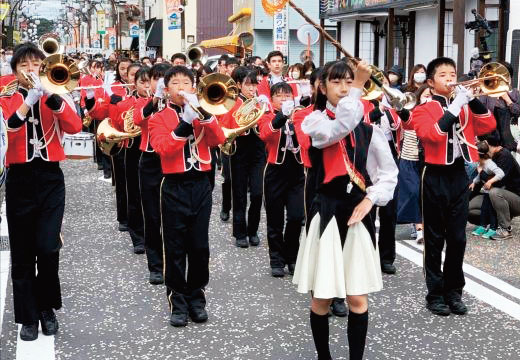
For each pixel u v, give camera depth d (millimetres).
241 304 6223
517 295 6461
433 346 5262
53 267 5312
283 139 6938
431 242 5957
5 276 6926
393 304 6215
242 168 8211
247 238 8562
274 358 5043
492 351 5180
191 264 5707
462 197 5887
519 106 9727
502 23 14477
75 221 9695
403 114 6371
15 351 5145
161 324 5723
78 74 5172
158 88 5727
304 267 4492
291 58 35812
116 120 7812
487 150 8547
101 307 6133
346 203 4434
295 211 7047
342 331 5551
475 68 11461
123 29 54938
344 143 4418
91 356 5066
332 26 26172
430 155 5879
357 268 4418
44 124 5199
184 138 5371
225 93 5379
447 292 5988
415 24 19141
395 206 7059
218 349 5207
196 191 5574
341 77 4332
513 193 8641
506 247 8242
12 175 5207
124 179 8906
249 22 39750
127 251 8086
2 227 9148
